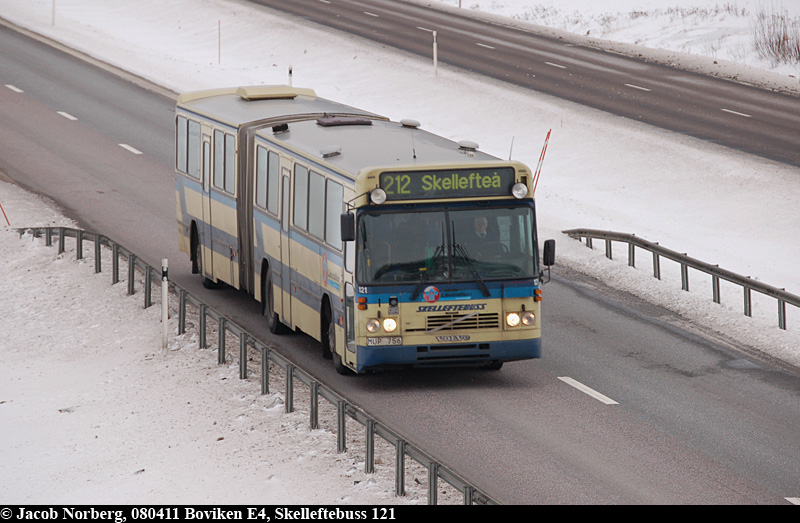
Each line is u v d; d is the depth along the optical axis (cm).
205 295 5150
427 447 3253
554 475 3023
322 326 4053
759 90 10138
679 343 4472
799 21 12325
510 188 3709
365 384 3897
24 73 10694
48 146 8250
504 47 12012
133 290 5194
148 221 6506
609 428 3438
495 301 3697
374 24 13075
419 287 3641
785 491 2925
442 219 3662
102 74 10844
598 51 12006
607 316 4862
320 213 3966
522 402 3694
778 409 3669
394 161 3756
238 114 4894
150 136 8700
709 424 3494
